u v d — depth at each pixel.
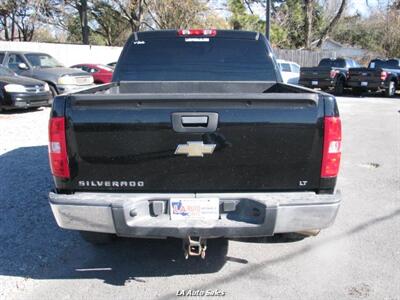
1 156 8.05
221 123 3.28
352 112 16.02
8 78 12.96
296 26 42.34
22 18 36.09
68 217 3.39
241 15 35.50
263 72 5.46
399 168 7.74
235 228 3.31
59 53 28.06
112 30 41.66
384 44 40.97
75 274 3.99
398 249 4.48
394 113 15.88
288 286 3.78
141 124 3.30
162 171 3.38
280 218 3.32
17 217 5.25
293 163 3.36
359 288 3.75
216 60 5.45
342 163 8.07
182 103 3.26
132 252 4.43
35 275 3.96
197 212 3.37
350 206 5.72
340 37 49.81
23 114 13.05
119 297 3.61
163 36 5.43
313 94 3.29
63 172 3.41
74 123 3.34
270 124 3.29
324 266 4.14
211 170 3.36
